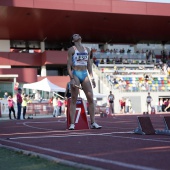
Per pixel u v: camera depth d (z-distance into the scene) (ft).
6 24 150.00
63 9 134.21
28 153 23.18
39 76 160.45
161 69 170.91
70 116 42.98
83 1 137.08
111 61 170.81
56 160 20.06
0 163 20.56
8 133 40.93
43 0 131.54
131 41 196.65
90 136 33.09
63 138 31.94
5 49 175.01
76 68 42.14
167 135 32.63
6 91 142.31
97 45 196.03
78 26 159.02
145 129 34.09
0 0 126.00
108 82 143.43
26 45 189.67
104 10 140.05
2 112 110.22
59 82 162.61
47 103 114.62
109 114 100.42
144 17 149.18
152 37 189.16
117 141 28.30
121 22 155.74
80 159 19.98
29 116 106.42
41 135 35.99
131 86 143.84
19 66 172.96
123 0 142.41
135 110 141.69
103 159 19.67
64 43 192.13
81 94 115.03
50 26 156.46
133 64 172.65
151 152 21.88
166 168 16.80
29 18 143.02
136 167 17.10
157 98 145.18
